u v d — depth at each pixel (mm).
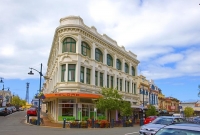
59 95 29828
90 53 34781
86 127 26609
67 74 31344
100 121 28016
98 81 35969
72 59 31359
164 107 72188
